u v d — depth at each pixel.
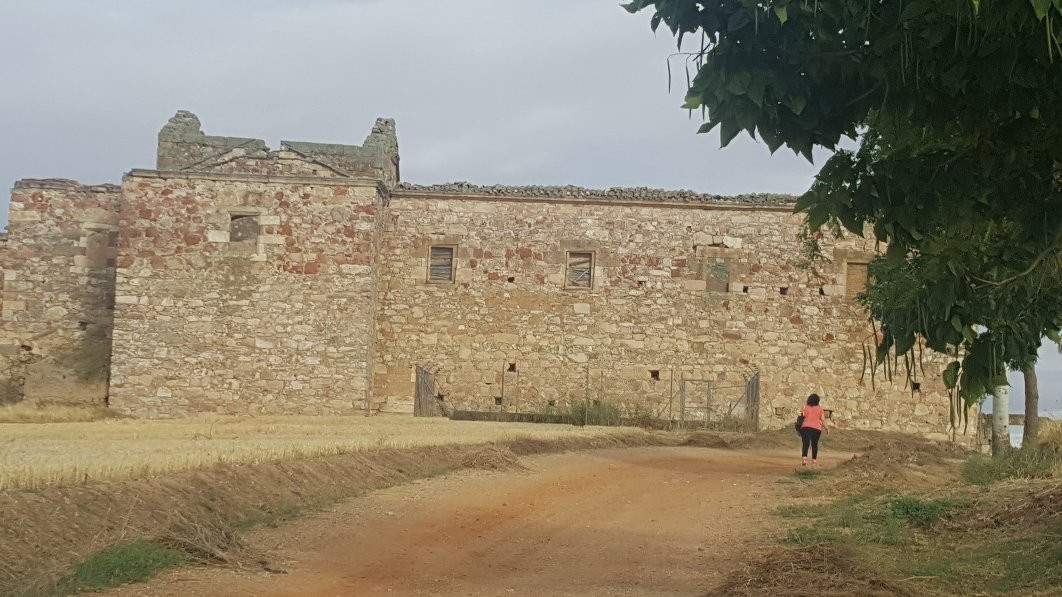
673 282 30.91
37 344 31.41
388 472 14.65
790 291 30.86
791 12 6.29
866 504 13.34
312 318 29.05
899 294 7.28
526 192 31.12
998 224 7.12
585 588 8.48
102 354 31.12
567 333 30.75
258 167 30.31
